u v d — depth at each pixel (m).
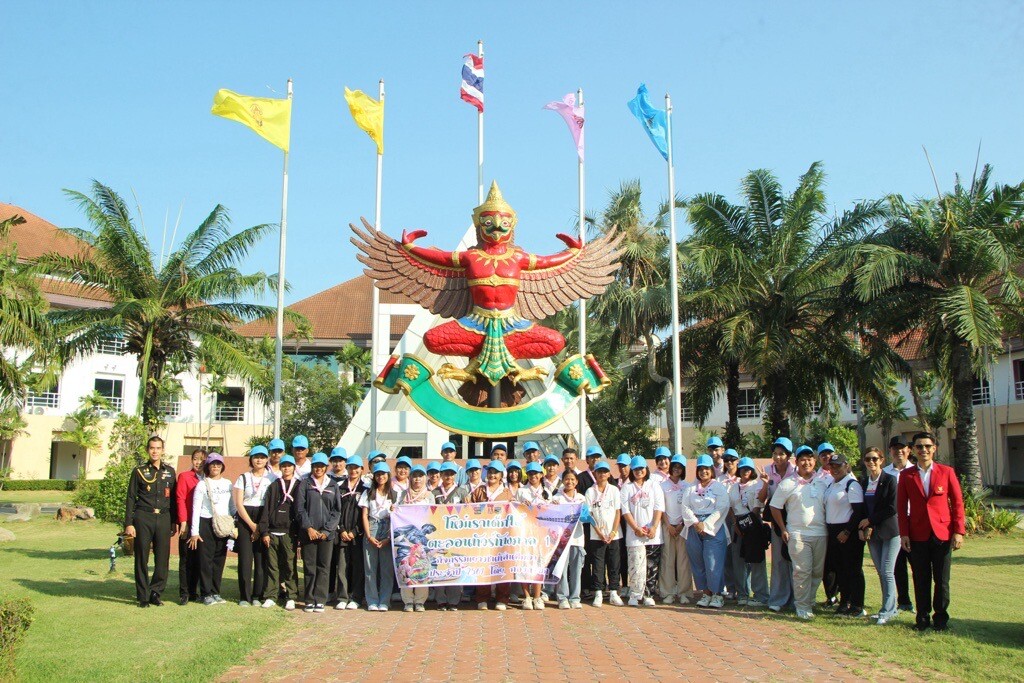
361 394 39.06
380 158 20.48
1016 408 37.91
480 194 21.00
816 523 10.57
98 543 18.83
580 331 20.00
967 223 21.42
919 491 9.82
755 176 25.12
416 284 14.71
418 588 11.30
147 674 7.80
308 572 11.28
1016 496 37.19
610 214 29.45
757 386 24.92
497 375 14.22
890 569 10.16
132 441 26.06
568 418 18.64
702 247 24.39
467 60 21.44
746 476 11.89
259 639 9.40
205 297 26.83
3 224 20.34
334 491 11.49
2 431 37.78
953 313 19.59
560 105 21.31
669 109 20.69
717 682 7.68
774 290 24.55
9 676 6.91
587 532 11.88
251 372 27.09
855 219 24.39
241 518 11.41
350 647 9.09
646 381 28.27
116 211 26.67
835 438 35.66
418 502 11.47
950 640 9.11
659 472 12.52
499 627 10.18
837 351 24.80
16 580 12.98
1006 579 13.83
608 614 11.03
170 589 12.67
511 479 11.85
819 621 10.37
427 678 7.86
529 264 14.81
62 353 26.14
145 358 26.06
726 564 12.19
